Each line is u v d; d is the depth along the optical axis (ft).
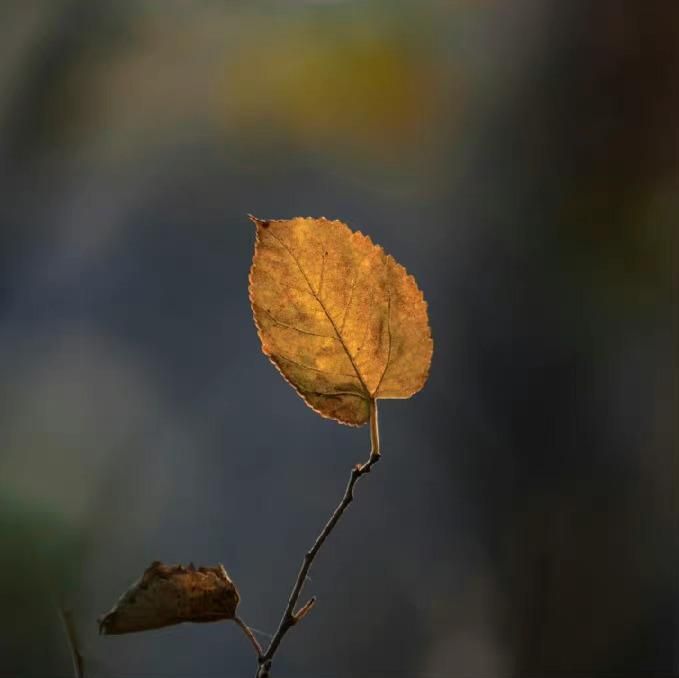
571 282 13.93
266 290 3.51
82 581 9.59
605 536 12.65
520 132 14.85
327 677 12.24
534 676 12.07
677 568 12.20
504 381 14.15
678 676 11.69
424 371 3.52
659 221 13.50
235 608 3.46
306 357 3.52
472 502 13.85
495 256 14.66
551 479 13.29
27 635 6.83
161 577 3.45
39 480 12.17
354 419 3.51
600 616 12.16
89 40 16.21
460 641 12.61
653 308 13.44
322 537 3.46
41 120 16.16
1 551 8.74
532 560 12.75
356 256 3.52
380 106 17.69
